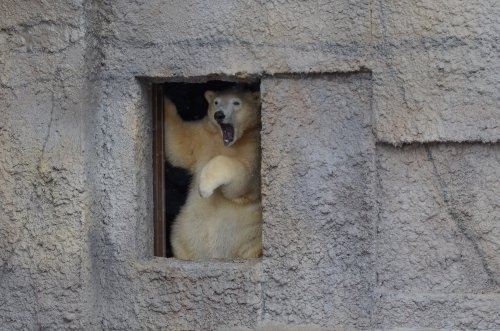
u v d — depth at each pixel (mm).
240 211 11477
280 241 9930
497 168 9633
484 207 9672
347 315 9875
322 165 9828
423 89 9539
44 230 10117
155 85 10852
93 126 10211
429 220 9781
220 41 9867
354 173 9773
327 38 9656
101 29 10164
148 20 10039
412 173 9781
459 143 9617
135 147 10203
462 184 9695
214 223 11500
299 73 9742
